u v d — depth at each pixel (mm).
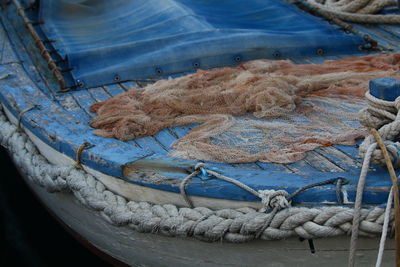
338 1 5535
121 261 3379
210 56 4285
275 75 3697
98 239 3381
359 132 2959
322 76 3678
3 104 3938
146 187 2668
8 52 4613
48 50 4520
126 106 3422
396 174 2379
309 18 5098
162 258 2961
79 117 3471
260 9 5234
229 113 3344
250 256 2584
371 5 5191
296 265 2553
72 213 3463
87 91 3965
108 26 5027
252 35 4395
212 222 2441
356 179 2391
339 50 4551
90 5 5328
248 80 3580
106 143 3012
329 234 2268
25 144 3605
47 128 3258
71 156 3041
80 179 2938
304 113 3311
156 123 3244
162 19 4859
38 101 3682
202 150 2865
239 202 2463
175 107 3389
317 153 2818
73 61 4230
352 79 3660
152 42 4379
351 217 2238
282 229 2332
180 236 2555
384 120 2543
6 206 4898
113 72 4090
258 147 2928
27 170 3422
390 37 4840
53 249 4340
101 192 2887
